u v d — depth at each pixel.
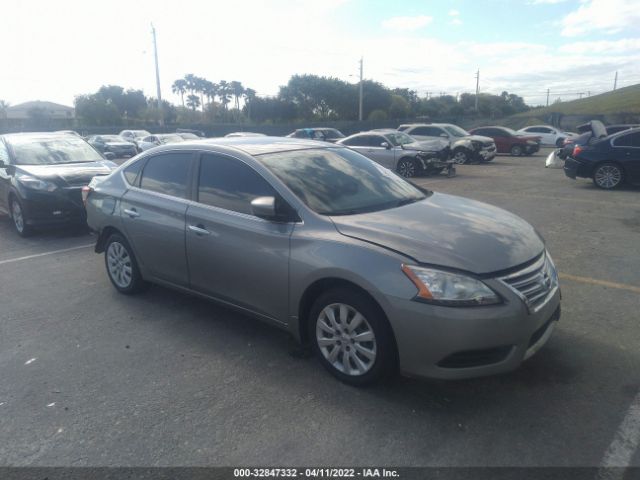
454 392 3.43
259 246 3.87
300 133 24.61
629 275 5.70
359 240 3.42
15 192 8.21
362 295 3.35
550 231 7.86
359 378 3.47
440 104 79.06
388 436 3.01
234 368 3.87
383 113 57.50
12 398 3.54
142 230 4.89
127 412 3.34
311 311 3.67
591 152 12.33
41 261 6.91
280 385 3.60
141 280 5.31
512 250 3.35
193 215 4.39
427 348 3.09
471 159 20.20
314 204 3.84
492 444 2.91
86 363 4.01
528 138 24.56
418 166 15.48
